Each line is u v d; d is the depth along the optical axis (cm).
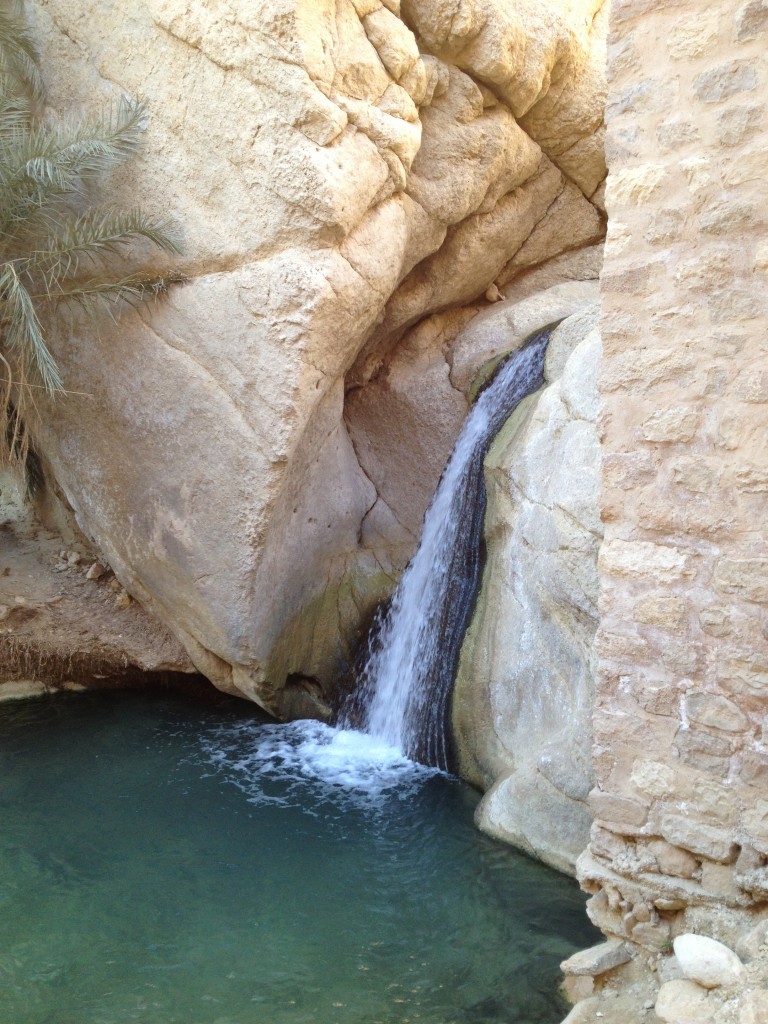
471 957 419
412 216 717
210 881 492
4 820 563
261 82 590
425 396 823
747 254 335
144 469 705
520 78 722
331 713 745
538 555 556
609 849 374
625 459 366
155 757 669
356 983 400
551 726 540
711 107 341
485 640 619
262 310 620
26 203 647
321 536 743
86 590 847
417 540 805
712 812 346
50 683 796
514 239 855
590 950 376
